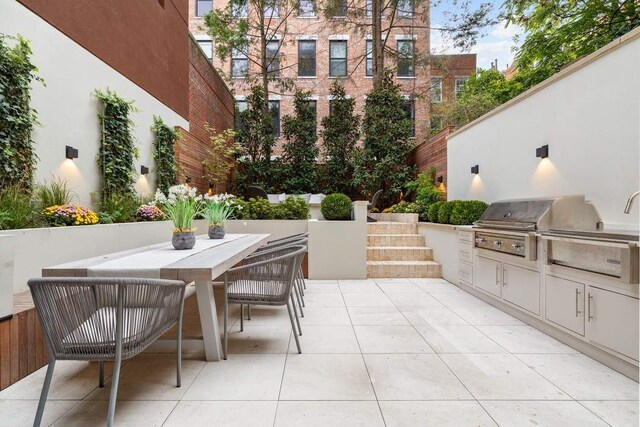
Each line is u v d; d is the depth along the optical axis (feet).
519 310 10.44
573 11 21.90
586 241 7.45
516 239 10.33
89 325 4.87
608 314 7.13
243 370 7.08
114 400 4.72
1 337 6.23
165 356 7.77
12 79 10.07
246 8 34.19
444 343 8.59
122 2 16.58
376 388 6.33
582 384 6.51
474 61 45.60
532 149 13.38
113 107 15.16
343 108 32.48
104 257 7.65
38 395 6.04
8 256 6.39
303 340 8.81
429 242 19.16
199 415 5.44
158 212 16.01
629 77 8.96
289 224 17.42
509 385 6.46
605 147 9.78
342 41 41.81
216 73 31.22
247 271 8.20
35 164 11.37
